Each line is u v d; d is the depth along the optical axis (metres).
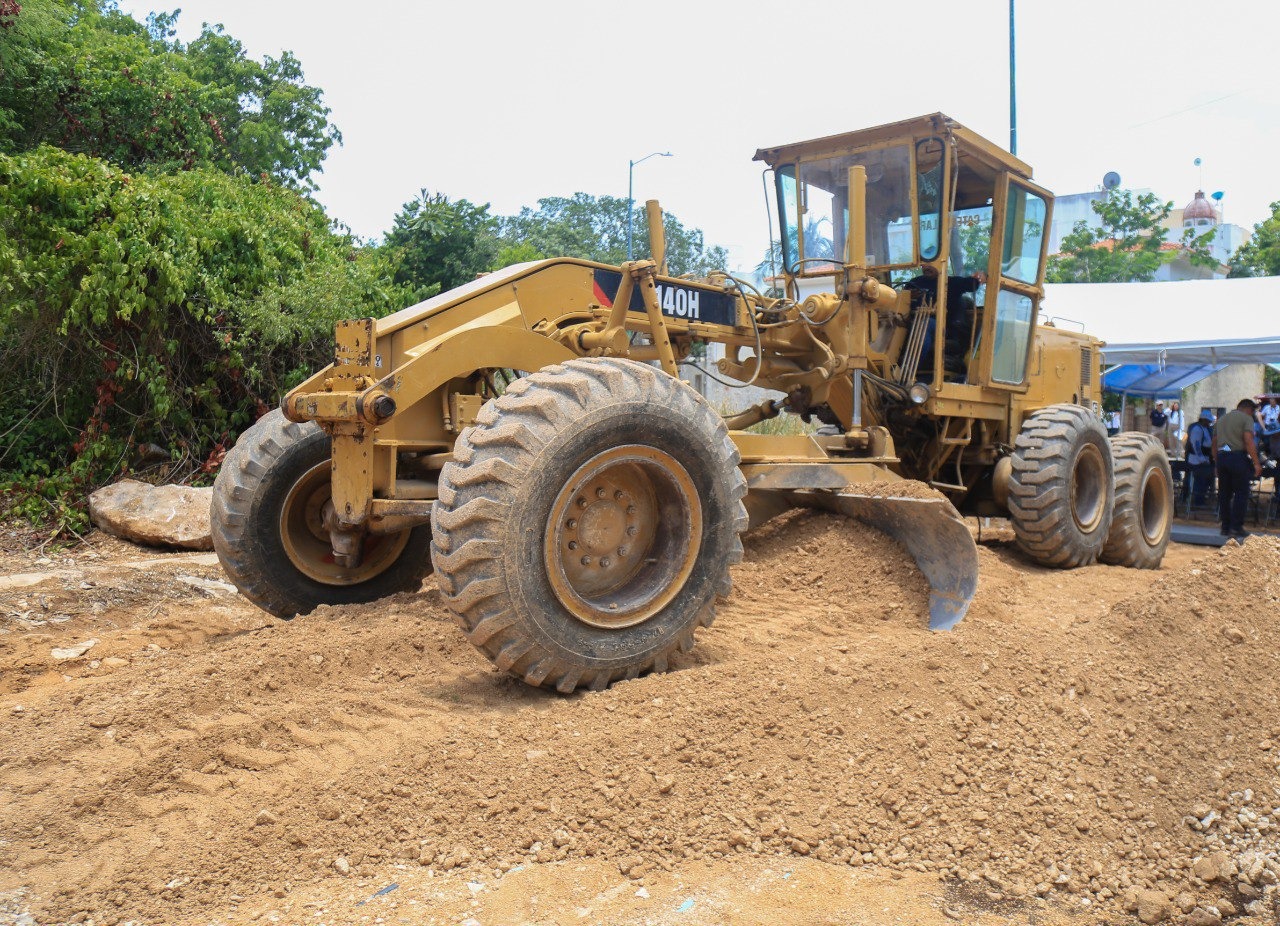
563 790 2.93
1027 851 2.81
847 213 6.80
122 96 12.73
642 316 5.39
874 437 6.24
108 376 9.27
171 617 5.72
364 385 4.21
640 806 2.88
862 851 2.79
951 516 4.84
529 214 51.44
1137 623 4.10
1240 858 2.88
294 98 18.81
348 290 10.11
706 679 3.54
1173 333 13.75
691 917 2.43
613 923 2.40
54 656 4.77
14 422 9.30
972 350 7.34
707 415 4.00
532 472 3.46
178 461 9.52
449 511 3.46
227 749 3.17
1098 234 30.84
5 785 3.01
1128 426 21.16
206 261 9.62
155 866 2.60
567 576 3.77
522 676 3.59
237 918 2.40
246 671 3.68
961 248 7.33
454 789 2.92
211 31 18.66
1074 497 7.18
